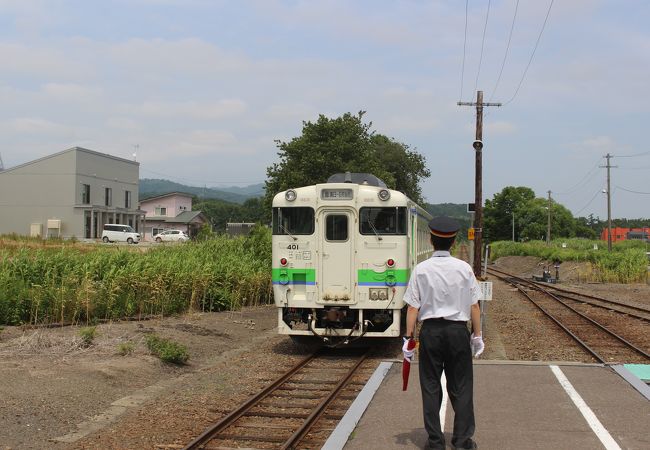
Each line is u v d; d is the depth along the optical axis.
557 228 103.56
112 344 11.72
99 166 59.19
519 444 5.93
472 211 26.19
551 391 8.02
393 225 12.58
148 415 7.95
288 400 8.87
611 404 7.36
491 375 9.01
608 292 31.44
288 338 14.91
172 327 14.58
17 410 7.50
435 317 5.55
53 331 13.22
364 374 10.73
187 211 83.50
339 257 12.64
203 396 9.02
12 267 15.73
